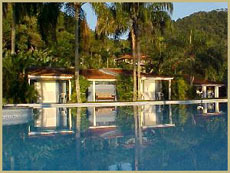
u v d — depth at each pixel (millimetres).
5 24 33125
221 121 16312
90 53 41344
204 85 35406
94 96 28125
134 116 18422
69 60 39594
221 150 9609
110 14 25172
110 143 10734
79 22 24875
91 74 29594
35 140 11180
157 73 36312
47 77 25312
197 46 35938
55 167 7730
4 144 10500
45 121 16219
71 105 23547
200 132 12992
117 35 26594
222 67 36781
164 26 27719
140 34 27109
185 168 7590
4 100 20469
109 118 17531
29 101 23125
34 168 7617
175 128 14078
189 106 24438
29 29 36656
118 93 28766
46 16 23484
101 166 7816
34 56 32844
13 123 15398
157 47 32688
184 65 35688
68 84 27031
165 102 26562
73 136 12047
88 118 17453
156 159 8492
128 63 42500
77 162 8211
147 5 26609
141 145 10398
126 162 8188
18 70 22578
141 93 28547
